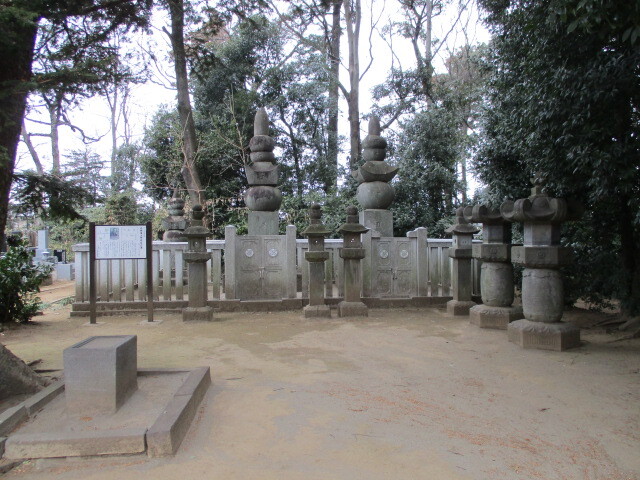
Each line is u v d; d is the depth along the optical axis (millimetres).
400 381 4711
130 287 8758
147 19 7008
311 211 8398
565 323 6055
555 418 3783
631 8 4035
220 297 9234
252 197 10695
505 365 5262
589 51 5512
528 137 6586
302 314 8578
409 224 15828
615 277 7238
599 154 5465
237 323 7777
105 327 7531
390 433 3484
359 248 8320
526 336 6020
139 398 3834
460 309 8477
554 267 6027
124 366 3715
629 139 5586
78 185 6059
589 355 5633
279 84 20953
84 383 3480
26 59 4637
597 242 7770
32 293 8891
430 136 16453
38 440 3020
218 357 5633
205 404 4031
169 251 8891
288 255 9094
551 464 3041
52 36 5543
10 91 4168
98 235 7785
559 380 4723
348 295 8422
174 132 17859
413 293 9461
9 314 7609
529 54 6016
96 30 6285
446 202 16625
